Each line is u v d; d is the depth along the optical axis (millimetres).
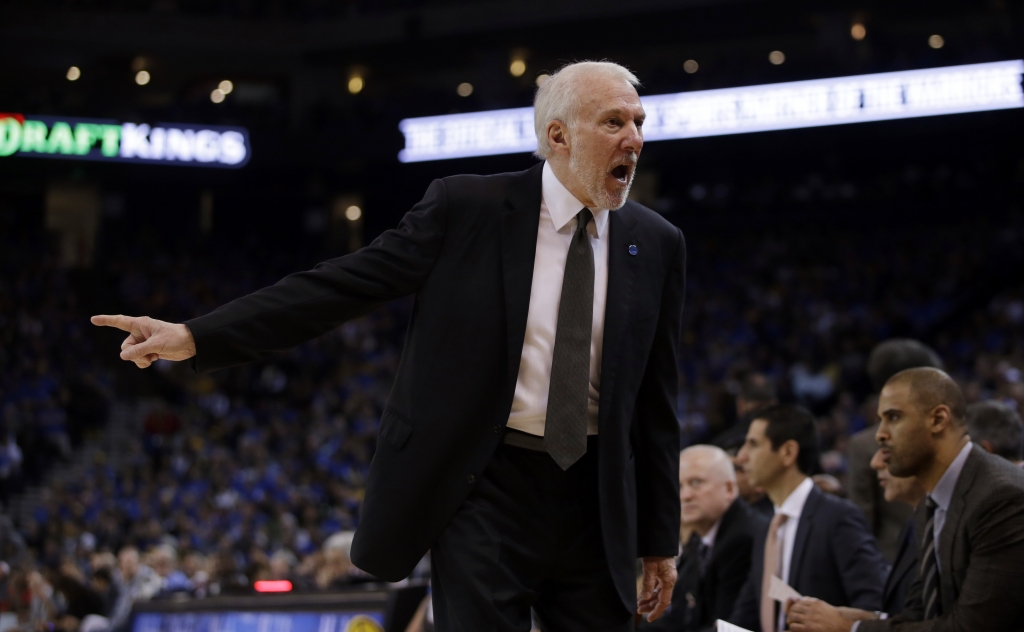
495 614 2023
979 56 19484
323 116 25484
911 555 3729
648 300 2262
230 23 25953
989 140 23219
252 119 25609
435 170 25219
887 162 25641
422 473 2100
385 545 2109
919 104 19906
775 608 3988
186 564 11203
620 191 2152
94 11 25156
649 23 23828
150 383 22578
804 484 4152
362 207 28109
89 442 20781
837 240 24625
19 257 25078
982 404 4180
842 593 3912
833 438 14602
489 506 2104
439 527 2111
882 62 21500
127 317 1966
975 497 3111
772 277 23750
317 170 25938
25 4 24844
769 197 26109
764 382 5828
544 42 25109
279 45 26219
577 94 2156
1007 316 18609
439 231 2166
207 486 18156
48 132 23328
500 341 2129
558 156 2193
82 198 26047
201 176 25516
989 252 22156
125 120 23828
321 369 23109
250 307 2023
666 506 2355
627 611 2156
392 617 4797
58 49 25109
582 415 2113
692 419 16469
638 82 2230
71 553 15070
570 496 2148
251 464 19000
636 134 2135
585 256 2184
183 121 24609
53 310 23844
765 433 4152
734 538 4355
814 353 19641
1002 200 24094
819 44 22875
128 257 26188
